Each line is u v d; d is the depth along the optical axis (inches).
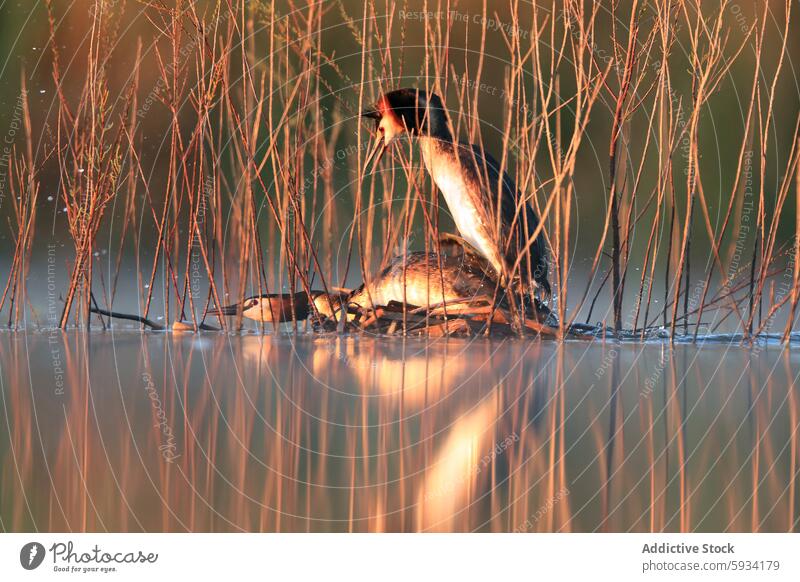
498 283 737.6
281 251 772.6
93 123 764.6
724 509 324.5
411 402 486.0
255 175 778.8
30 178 812.0
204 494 333.7
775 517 322.0
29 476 344.5
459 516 315.3
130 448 384.2
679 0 743.7
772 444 404.8
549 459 377.4
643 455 386.0
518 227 737.6
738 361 641.6
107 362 594.6
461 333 754.2
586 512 321.4
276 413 454.9
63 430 409.1
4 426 414.0
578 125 716.7
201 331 789.9
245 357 628.4
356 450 389.7
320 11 777.6
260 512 322.7
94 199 771.4
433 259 782.5
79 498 325.4
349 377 557.9
